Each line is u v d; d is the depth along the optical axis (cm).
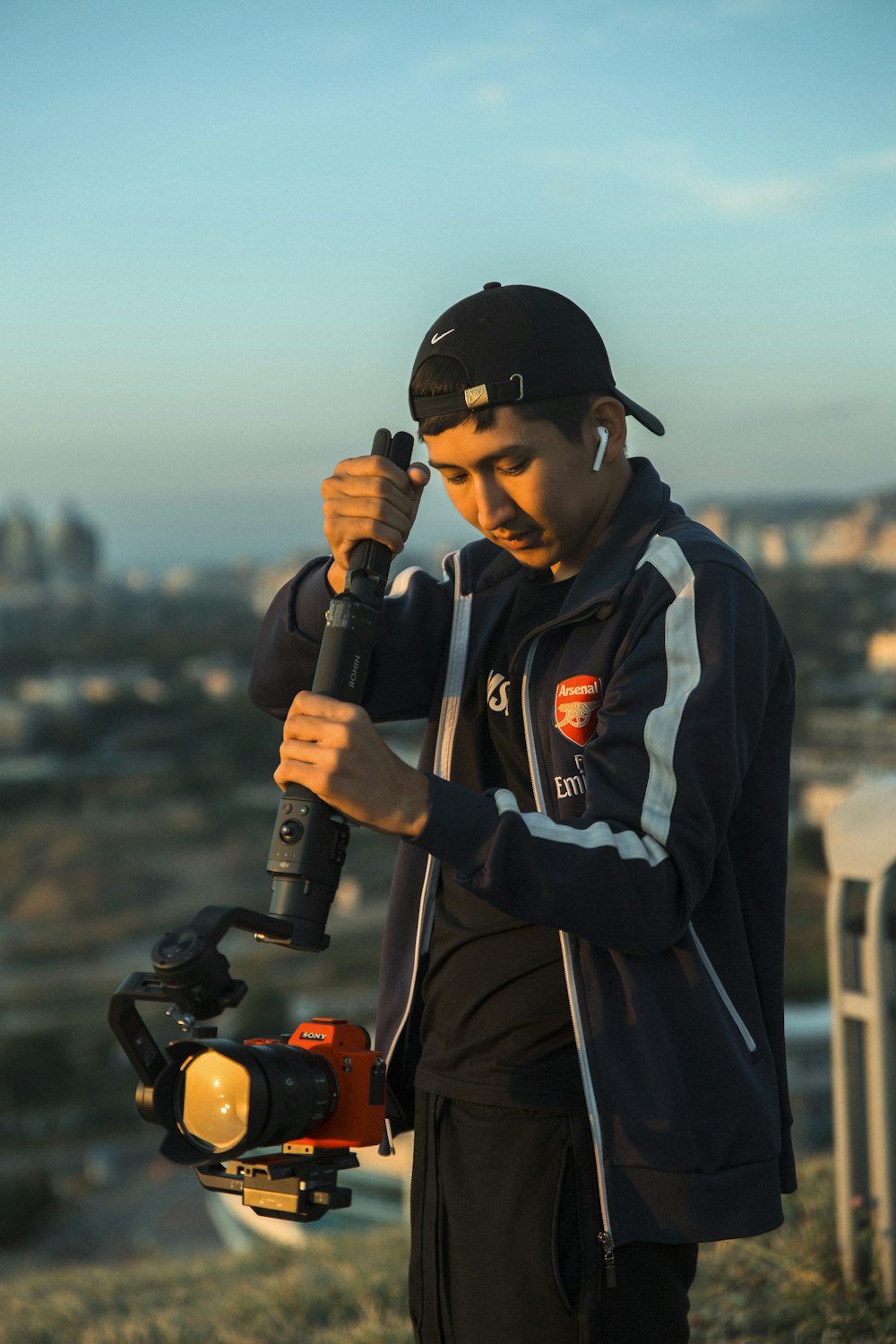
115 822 11219
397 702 175
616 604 149
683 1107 137
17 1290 611
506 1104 143
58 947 8100
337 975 6322
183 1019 129
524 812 147
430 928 159
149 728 15712
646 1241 137
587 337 148
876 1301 289
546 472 145
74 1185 4238
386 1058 160
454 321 145
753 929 155
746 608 147
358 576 150
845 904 300
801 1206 371
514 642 161
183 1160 133
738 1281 330
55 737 14625
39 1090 5306
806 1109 1566
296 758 134
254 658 180
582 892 129
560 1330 137
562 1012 144
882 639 14325
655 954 142
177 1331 439
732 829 155
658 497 157
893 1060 288
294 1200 134
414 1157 152
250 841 10531
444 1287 145
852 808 293
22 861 10112
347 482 151
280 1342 407
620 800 136
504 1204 141
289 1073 132
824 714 11050
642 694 141
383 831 132
